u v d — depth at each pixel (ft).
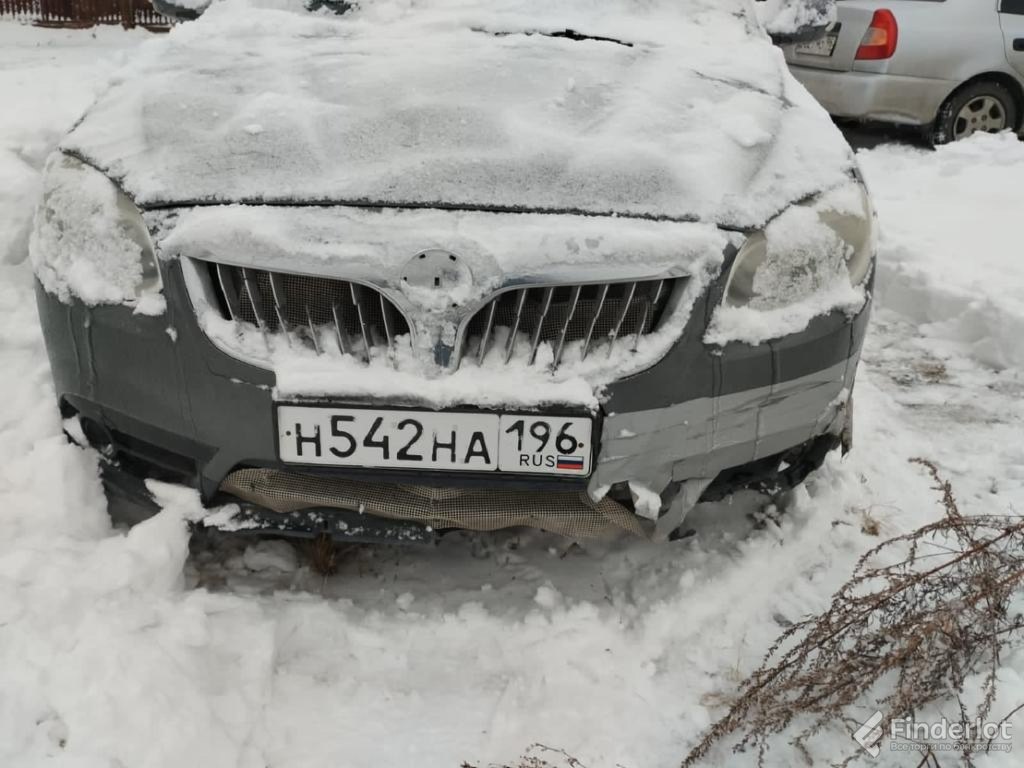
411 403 6.38
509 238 6.38
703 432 6.80
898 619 6.90
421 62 8.39
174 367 6.64
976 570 6.83
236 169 6.94
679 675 6.87
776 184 7.27
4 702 5.89
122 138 7.47
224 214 6.51
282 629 7.07
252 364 6.47
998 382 11.79
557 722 6.39
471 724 6.43
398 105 7.55
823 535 8.48
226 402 6.57
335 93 7.86
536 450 6.49
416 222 6.54
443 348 6.34
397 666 6.91
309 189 6.75
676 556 8.07
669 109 7.88
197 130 7.36
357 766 6.05
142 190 6.84
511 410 6.41
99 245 6.88
